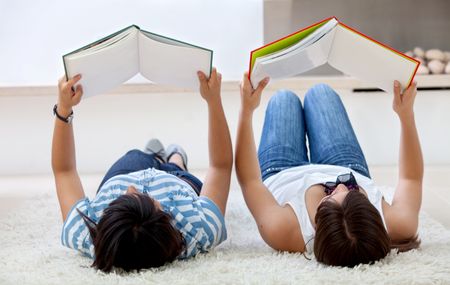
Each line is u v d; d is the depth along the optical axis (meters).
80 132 3.29
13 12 3.36
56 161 1.72
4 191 2.96
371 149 3.33
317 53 1.70
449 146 3.33
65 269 1.53
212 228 1.61
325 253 1.50
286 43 1.64
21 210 2.48
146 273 1.44
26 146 3.30
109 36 1.60
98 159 3.31
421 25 3.50
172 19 3.42
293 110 2.12
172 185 1.66
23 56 3.36
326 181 1.74
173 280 1.42
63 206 1.68
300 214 1.66
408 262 1.53
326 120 2.07
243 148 1.75
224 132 1.73
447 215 2.49
